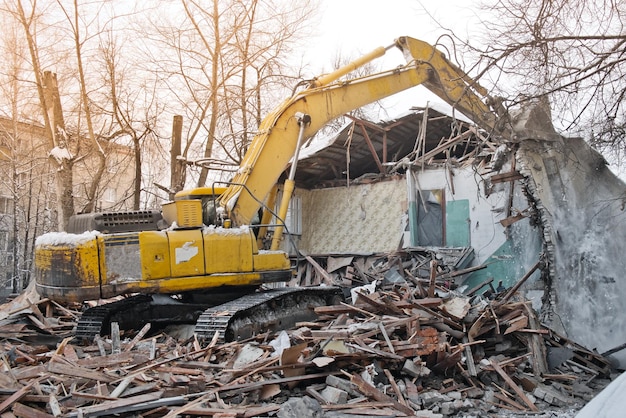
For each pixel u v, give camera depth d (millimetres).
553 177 12680
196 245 8969
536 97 7934
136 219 9367
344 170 21062
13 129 26875
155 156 22297
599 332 11953
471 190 16750
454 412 7188
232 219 9531
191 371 6969
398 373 7930
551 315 11938
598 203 12688
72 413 5402
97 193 23203
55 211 30516
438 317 9047
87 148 19062
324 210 20234
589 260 12406
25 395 5531
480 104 11789
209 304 9750
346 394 6754
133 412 5691
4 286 29734
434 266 10125
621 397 3961
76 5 15680
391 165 18594
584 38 7516
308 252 20156
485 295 13812
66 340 8164
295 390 7043
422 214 17594
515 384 8297
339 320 9094
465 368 8477
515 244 15633
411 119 18094
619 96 7750
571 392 8664
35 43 16000
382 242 18484
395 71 11312
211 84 19453
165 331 9969
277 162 10172
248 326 8852
